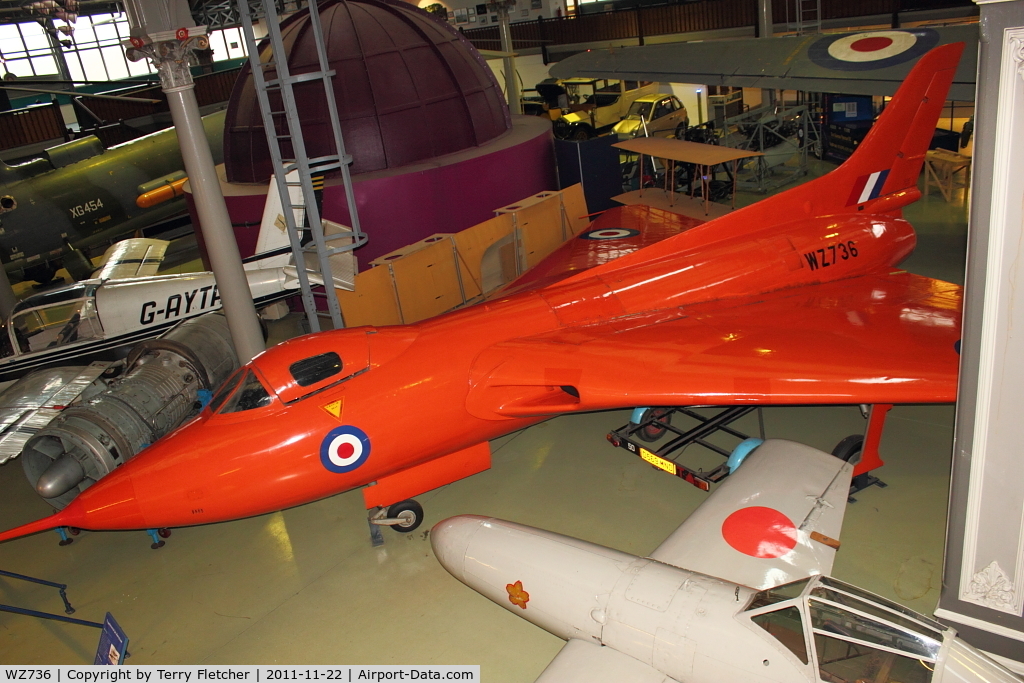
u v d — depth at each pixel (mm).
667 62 17000
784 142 20016
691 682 5129
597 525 7898
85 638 7371
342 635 6898
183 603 7645
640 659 5355
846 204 10555
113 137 28422
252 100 15344
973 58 11844
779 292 9359
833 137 20250
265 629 7105
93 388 10305
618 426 9953
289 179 12258
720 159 11523
